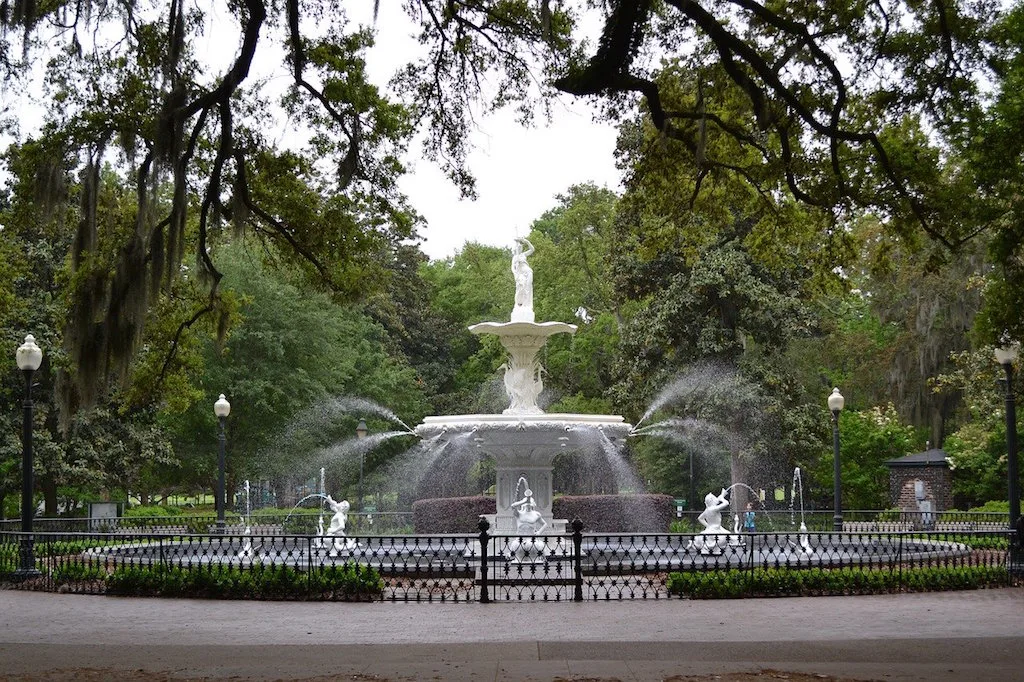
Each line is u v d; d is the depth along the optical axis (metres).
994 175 13.70
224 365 37.97
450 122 16.94
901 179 14.48
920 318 34.66
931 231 14.72
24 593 16.30
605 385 44.09
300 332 39.16
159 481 41.25
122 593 15.80
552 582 15.71
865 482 38.84
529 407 19.42
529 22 15.77
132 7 14.67
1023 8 13.54
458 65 16.47
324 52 16.20
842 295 18.11
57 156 15.45
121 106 15.46
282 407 38.44
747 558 18.75
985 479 36.56
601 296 44.31
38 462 30.97
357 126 16.64
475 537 16.48
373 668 9.46
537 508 19.45
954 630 11.97
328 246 18.27
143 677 9.09
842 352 41.78
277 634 11.82
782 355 35.22
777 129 14.89
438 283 59.22
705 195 17.58
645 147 16.56
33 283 31.22
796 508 39.91
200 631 12.10
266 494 44.66
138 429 34.03
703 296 32.88
